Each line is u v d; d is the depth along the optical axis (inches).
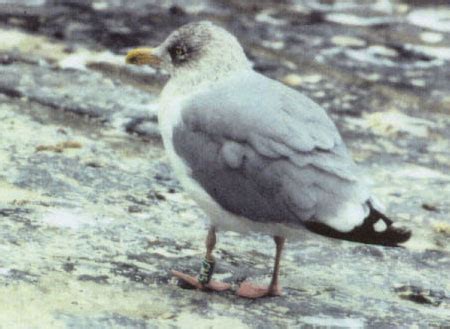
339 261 447.5
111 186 497.4
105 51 706.8
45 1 794.8
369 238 363.6
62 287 371.9
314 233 374.0
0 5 777.6
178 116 400.5
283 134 378.0
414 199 537.0
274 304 388.5
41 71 656.4
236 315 373.7
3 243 402.9
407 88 703.1
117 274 392.8
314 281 420.8
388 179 563.8
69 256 401.4
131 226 447.8
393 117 655.1
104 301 367.9
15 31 724.7
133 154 547.2
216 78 405.7
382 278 434.9
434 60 752.3
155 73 677.9
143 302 372.8
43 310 352.5
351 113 657.6
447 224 503.2
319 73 711.7
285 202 374.3
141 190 499.5
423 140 627.5
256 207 382.0
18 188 472.4
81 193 480.4
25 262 387.2
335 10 835.4
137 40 732.0
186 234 453.4
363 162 585.3
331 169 370.6
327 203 367.9
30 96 611.8
